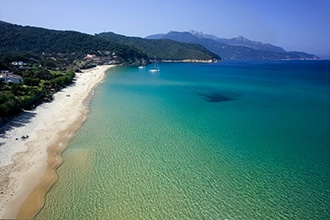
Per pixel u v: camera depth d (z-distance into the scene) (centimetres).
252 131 4466
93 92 7912
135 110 5797
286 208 2538
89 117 5184
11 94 5191
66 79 8888
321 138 4153
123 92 8131
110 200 2594
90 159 3403
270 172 3142
